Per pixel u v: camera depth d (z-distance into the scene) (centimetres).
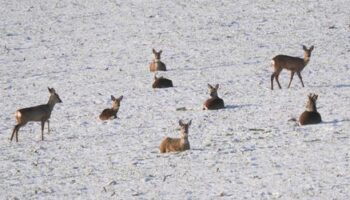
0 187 7050
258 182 6425
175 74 14088
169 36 18938
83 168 7600
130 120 10112
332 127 8606
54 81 14088
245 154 7612
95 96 12312
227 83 12812
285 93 11538
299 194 5900
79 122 10225
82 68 15400
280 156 7400
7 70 15575
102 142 8850
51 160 8094
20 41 19125
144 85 13100
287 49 16562
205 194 6162
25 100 12375
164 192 6341
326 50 16125
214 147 8069
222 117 9844
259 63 14925
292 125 8981
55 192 6700
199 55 16250
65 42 18775
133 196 6281
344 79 12631
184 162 7456
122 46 17938
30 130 9906
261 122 9325
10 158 8331
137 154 8044
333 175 6438
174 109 10706
